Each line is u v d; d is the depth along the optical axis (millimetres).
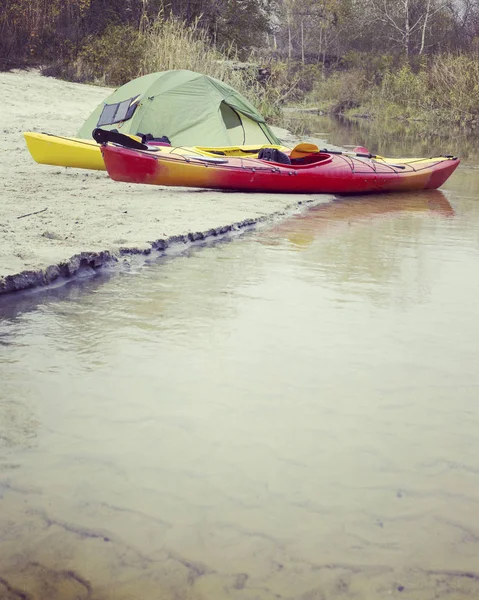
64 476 2418
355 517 2221
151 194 8203
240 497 2318
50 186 8273
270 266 5445
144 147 8508
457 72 25266
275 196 8633
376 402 3100
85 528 2127
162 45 20531
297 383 3277
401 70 29688
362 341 3855
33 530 2107
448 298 4719
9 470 2443
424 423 2910
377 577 1941
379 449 2678
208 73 19359
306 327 4051
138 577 1917
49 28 22109
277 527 2158
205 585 1895
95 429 2775
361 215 7957
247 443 2697
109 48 21375
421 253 6094
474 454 2660
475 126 23312
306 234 6734
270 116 19250
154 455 2584
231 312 4293
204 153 8992
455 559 2023
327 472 2494
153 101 10594
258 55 36469
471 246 6449
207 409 2982
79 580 1897
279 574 1946
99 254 5160
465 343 3871
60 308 4293
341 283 5016
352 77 32250
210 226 6445
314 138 16906
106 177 9234
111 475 2434
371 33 43500
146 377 3299
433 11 40906
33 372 3322
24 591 1851
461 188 10531
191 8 29578
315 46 46875
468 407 3080
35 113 14680
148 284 4867
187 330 3951
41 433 2729
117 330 3930
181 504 2270
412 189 9961
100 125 11039
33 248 5211
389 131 21234
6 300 4406
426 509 2277
